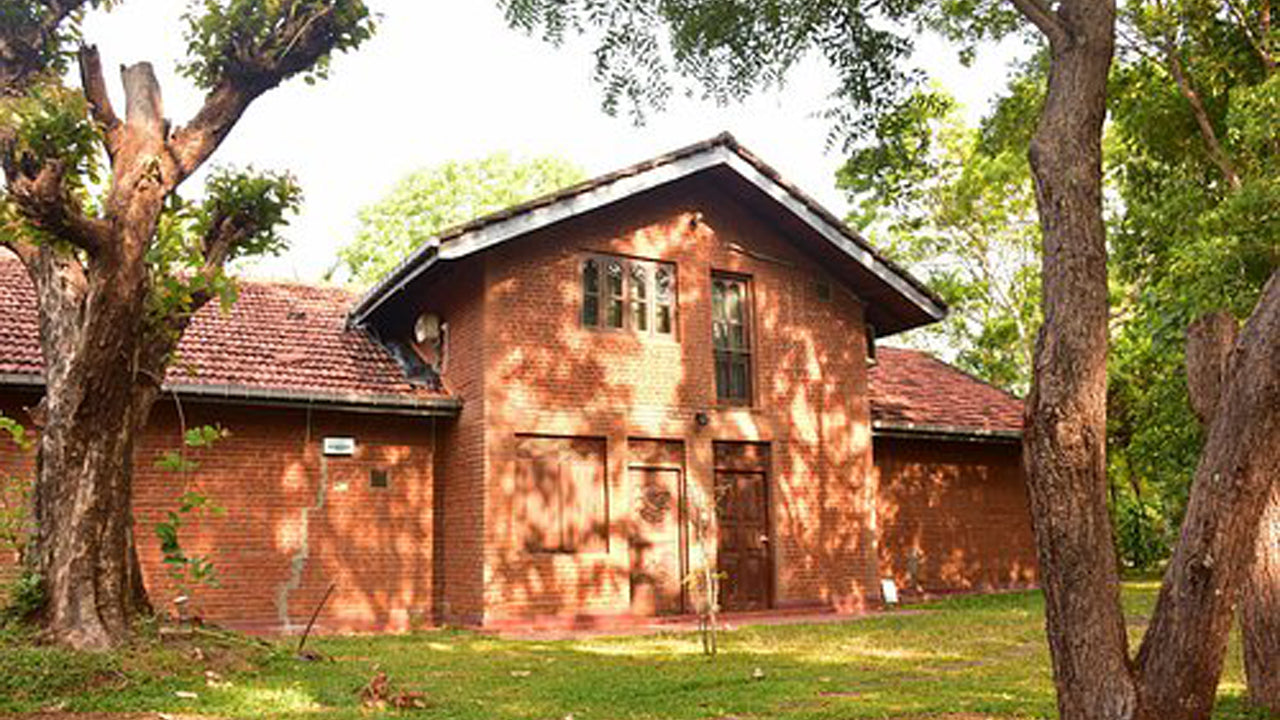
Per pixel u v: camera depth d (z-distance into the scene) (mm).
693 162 14461
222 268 9156
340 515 13727
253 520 13188
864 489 15992
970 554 18453
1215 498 4766
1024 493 19328
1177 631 4754
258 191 9234
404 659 10023
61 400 8359
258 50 9000
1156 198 17547
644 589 14195
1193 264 13773
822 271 16359
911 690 7902
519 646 11281
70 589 8203
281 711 6977
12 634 8000
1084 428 4988
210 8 8891
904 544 17766
